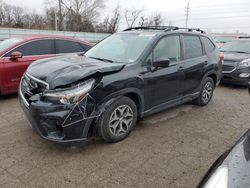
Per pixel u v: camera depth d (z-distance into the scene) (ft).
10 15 141.90
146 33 14.32
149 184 9.09
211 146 12.07
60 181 9.03
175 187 8.99
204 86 17.48
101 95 10.55
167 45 14.12
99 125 10.87
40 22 140.26
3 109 16.01
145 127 13.87
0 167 9.71
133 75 11.80
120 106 11.55
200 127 14.26
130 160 10.53
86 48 22.77
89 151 11.05
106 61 12.79
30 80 11.12
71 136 10.05
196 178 9.54
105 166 10.03
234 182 5.33
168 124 14.47
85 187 8.78
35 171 9.54
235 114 16.72
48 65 11.71
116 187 8.84
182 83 15.10
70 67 10.98
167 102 14.39
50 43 20.39
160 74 13.26
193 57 16.02
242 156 6.16
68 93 9.76
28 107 10.41
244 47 27.81
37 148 11.14
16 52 17.93
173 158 10.84
